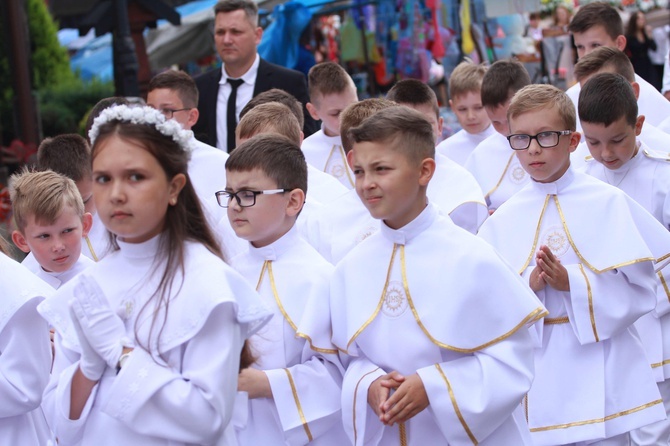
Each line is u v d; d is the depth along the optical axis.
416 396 5.02
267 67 11.15
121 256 4.50
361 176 5.20
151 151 4.31
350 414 5.24
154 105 8.97
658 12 14.82
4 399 5.29
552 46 14.23
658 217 7.59
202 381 4.22
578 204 6.66
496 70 8.95
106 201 4.30
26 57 18.12
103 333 4.25
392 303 5.33
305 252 5.85
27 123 18.16
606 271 6.48
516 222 6.81
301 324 5.55
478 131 10.10
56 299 4.69
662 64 14.73
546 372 6.56
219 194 5.83
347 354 5.54
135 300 4.38
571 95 9.35
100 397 4.40
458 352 5.18
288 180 5.72
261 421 5.52
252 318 4.40
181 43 18.73
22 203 6.30
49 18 25.05
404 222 5.36
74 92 23.33
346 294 5.51
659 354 7.46
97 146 4.34
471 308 5.16
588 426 6.45
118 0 14.05
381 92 14.87
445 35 14.27
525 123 6.57
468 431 5.02
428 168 5.23
